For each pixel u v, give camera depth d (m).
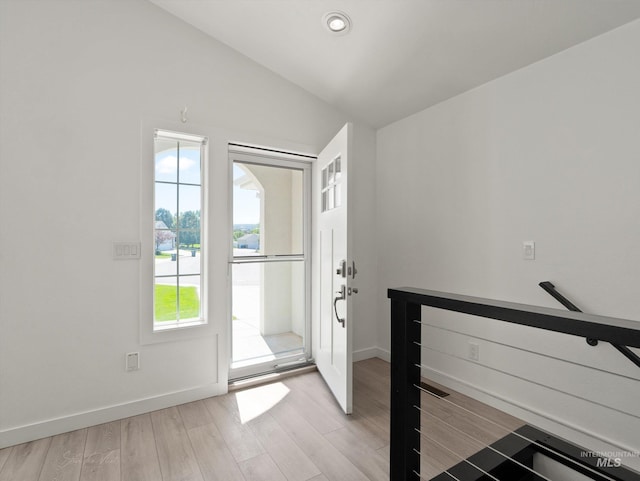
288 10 2.07
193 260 2.46
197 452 1.80
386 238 3.13
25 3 1.88
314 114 2.88
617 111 1.69
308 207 3.02
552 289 1.92
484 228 2.31
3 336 1.84
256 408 2.25
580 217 1.83
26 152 1.88
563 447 1.28
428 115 2.72
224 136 2.47
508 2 1.69
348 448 1.83
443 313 2.58
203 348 2.40
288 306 2.93
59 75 1.96
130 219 2.15
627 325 0.62
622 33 1.67
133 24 2.17
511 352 2.15
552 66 1.94
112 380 2.11
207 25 2.35
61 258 1.97
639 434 1.63
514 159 2.14
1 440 1.82
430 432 1.97
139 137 2.18
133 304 2.17
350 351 2.14
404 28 2.01
